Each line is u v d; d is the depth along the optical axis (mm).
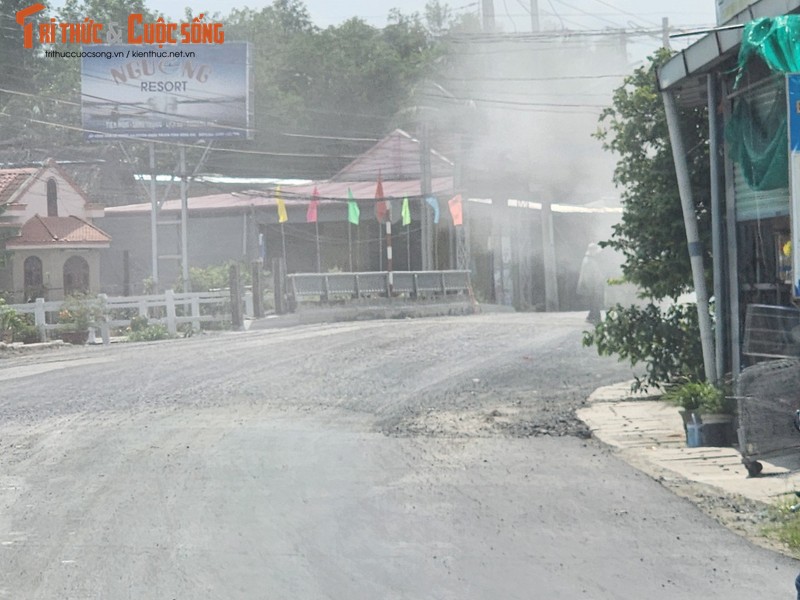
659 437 18609
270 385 26141
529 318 48500
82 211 73812
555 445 18125
